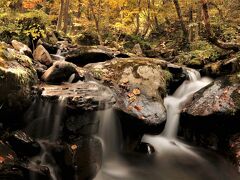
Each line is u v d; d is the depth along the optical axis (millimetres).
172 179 5484
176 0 12523
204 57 9227
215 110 5918
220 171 5715
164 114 5840
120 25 13242
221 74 7805
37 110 5070
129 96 6059
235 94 6184
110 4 13484
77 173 4684
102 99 5117
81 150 4852
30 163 4387
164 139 6367
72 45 9195
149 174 5508
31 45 7848
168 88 7316
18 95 4719
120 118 5660
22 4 10633
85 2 14453
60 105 4875
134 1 13883
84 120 5086
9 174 3881
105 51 8430
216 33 10898
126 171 5441
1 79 4477
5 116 4691
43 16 8469
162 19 16953
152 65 7227
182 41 12750
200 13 13227
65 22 13391
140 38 13742
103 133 5422
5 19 8141
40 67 6191
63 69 5816
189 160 5938
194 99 6652
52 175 4652
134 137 5820
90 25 14406
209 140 6227
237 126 6086
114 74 6754
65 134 4945
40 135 4980
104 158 5410
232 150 5785
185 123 6410
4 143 4410
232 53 8711
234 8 13344
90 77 6395
